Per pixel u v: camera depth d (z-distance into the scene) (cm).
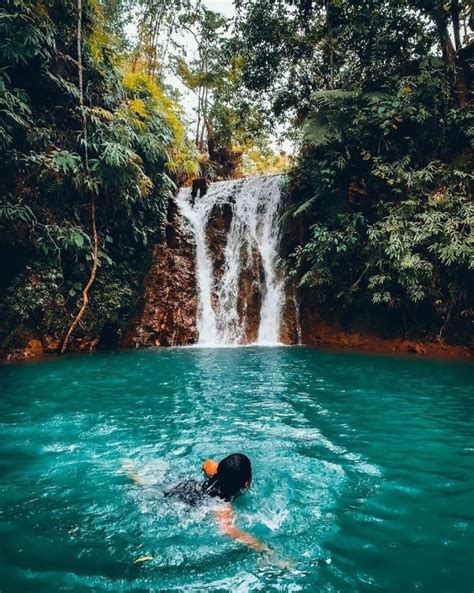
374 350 1040
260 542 247
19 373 749
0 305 890
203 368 804
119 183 978
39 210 920
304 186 1202
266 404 555
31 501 297
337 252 1042
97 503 294
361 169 1083
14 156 838
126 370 781
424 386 654
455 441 420
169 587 205
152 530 260
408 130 1038
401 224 918
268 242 1327
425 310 1004
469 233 866
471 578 213
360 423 478
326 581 211
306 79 1359
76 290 995
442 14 1038
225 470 295
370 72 1127
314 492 313
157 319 1150
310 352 1012
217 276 1292
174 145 1223
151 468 358
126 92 1125
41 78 912
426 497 305
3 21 806
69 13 952
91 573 216
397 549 240
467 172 926
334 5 1210
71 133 960
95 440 424
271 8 1291
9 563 225
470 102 978
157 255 1191
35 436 435
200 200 1406
